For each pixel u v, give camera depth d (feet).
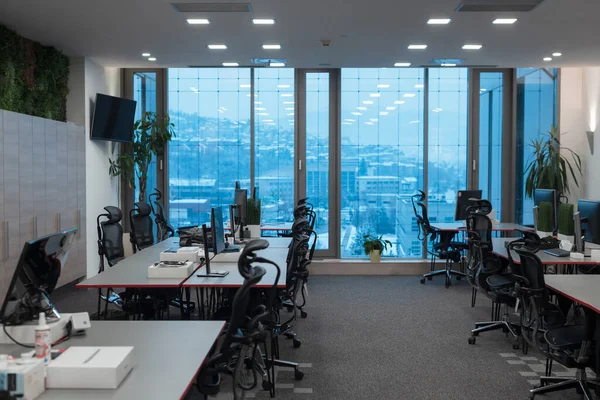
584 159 30.73
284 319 20.01
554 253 18.06
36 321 8.79
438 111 31.30
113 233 18.95
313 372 14.47
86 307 21.66
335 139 31.24
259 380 12.75
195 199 31.60
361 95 31.27
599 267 18.42
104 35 21.52
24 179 20.36
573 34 21.02
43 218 21.86
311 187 31.45
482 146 31.27
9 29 20.76
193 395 9.37
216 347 9.37
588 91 30.17
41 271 8.73
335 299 23.57
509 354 15.98
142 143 29.99
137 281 13.91
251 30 20.49
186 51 24.17
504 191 31.42
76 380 6.93
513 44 22.71
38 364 6.72
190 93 31.37
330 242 31.48
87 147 26.35
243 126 31.37
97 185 27.61
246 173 31.48
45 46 23.57
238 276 14.58
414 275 29.71
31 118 20.93
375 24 19.66
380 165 31.40
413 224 31.50
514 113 30.96
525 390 13.23
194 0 16.89
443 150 31.37
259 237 24.12
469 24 19.63
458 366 14.96
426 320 19.94
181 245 20.53
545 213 20.67
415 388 13.34
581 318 19.03
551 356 11.86
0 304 18.75
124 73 31.24
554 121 31.19
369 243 29.96
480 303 22.77
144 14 18.49
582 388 12.12
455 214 28.27
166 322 10.08
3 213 18.93
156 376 7.34
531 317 13.25
